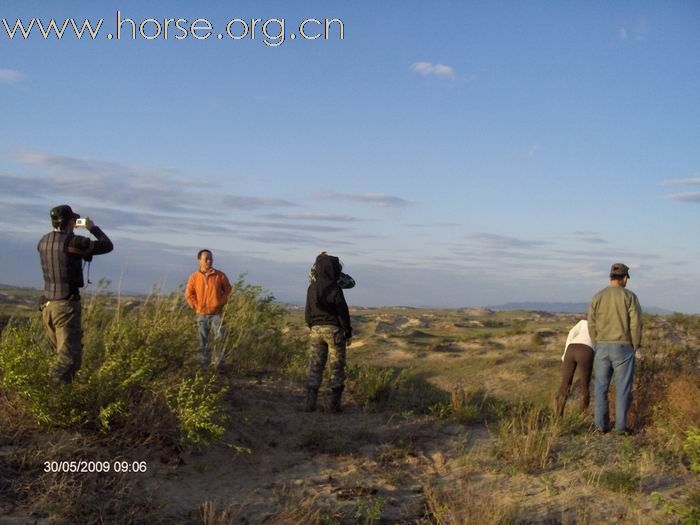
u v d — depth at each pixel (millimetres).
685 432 7672
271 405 9062
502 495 6379
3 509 5105
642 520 5727
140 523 5340
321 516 5734
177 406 6898
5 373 6559
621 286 8391
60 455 6020
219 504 5922
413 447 7750
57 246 6934
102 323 9000
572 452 7410
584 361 8766
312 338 9125
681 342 11820
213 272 10258
